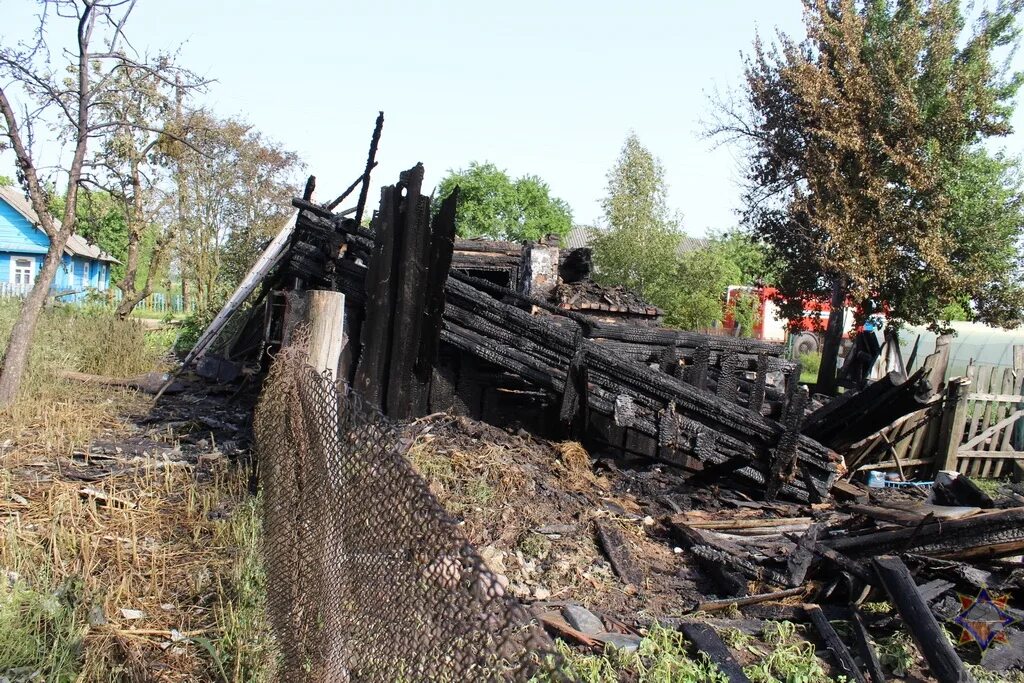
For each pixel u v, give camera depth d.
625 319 17.64
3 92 8.90
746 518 7.05
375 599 2.34
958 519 5.50
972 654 4.99
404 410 7.94
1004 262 21.58
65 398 9.40
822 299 24.61
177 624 4.22
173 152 14.59
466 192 53.31
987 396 11.10
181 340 15.63
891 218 21.36
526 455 7.29
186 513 5.75
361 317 9.12
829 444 9.08
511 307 8.09
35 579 4.36
